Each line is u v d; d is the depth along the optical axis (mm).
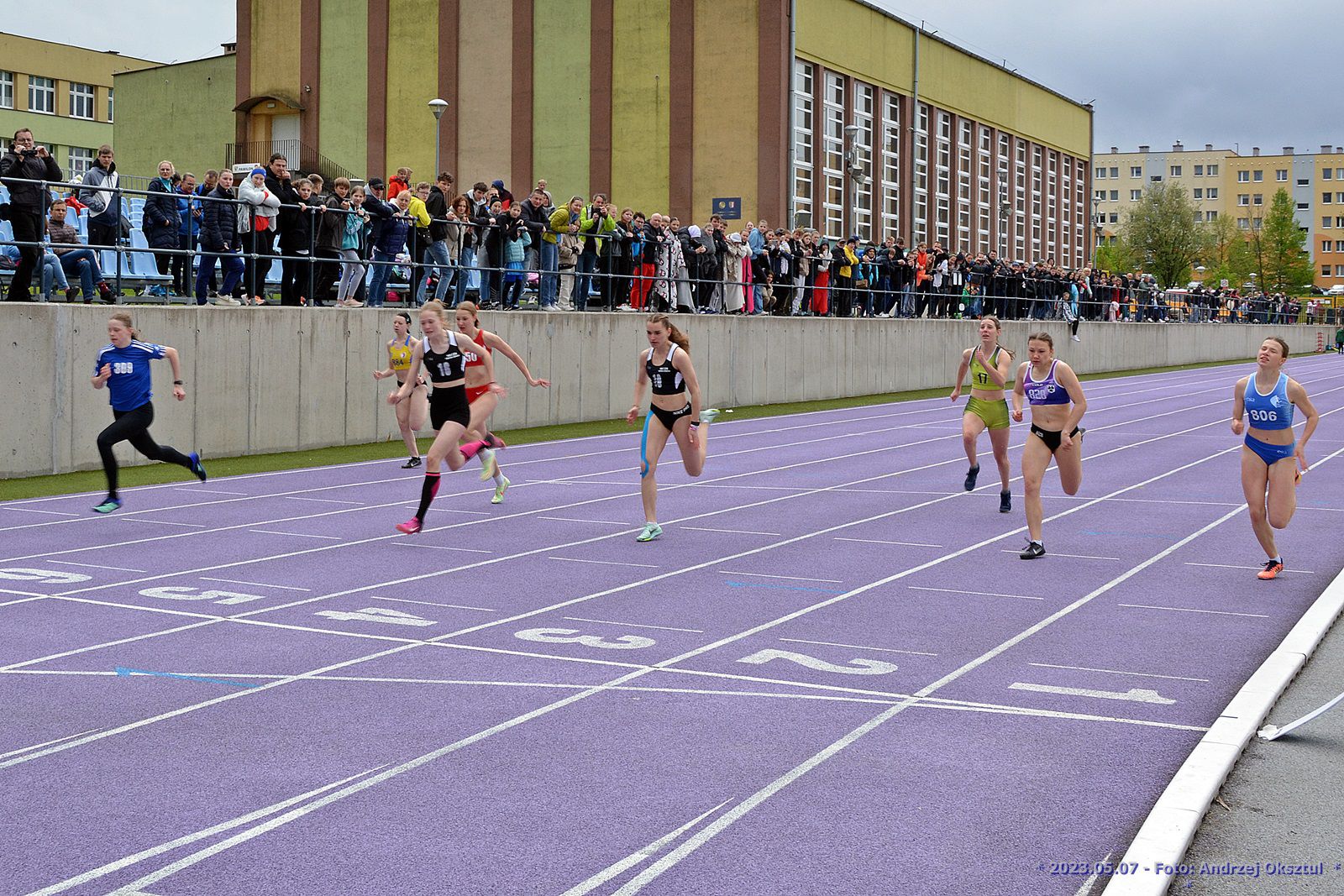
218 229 18875
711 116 37906
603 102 39062
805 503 15109
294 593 9961
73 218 18875
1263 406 10516
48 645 8312
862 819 5348
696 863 4891
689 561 11383
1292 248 113625
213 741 6371
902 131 45875
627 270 26844
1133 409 31062
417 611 9336
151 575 10617
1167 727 6625
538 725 6648
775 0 37000
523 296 25531
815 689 7348
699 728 6594
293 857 4957
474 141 40625
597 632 8711
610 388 26594
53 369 16797
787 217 37750
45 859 4938
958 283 40250
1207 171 155750
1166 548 12180
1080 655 8148
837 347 34094
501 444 14688
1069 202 62781
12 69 62281
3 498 14820
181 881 4738
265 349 19703
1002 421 14359
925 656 8109
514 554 11664
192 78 45375
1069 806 5500
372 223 21203
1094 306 50594
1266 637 8656
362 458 19297
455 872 4812
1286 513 10469
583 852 4996
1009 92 54844
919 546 12242
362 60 42031
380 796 5613
